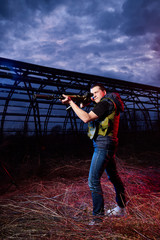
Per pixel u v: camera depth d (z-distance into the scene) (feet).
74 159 17.69
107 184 9.36
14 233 5.11
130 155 19.62
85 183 10.11
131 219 5.52
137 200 7.13
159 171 13.48
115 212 6.15
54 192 8.96
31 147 19.29
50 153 19.39
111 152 5.81
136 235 4.76
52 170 13.60
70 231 5.10
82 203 7.41
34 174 12.81
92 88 6.49
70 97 5.80
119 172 12.20
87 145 24.25
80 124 27.58
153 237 4.63
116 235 4.67
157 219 5.48
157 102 31.22
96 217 5.45
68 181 11.13
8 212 6.64
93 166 5.74
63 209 6.84
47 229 5.32
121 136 29.25
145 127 32.55
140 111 32.86
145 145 25.16
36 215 6.18
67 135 25.44
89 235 4.82
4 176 12.14
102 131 5.71
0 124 19.29
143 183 10.03
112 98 5.92
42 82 17.78
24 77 17.15
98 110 5.47
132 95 27.30
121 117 30.53
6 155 16.40
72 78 20.31
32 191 9.49
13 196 8.61
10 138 19.77
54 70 18.60
